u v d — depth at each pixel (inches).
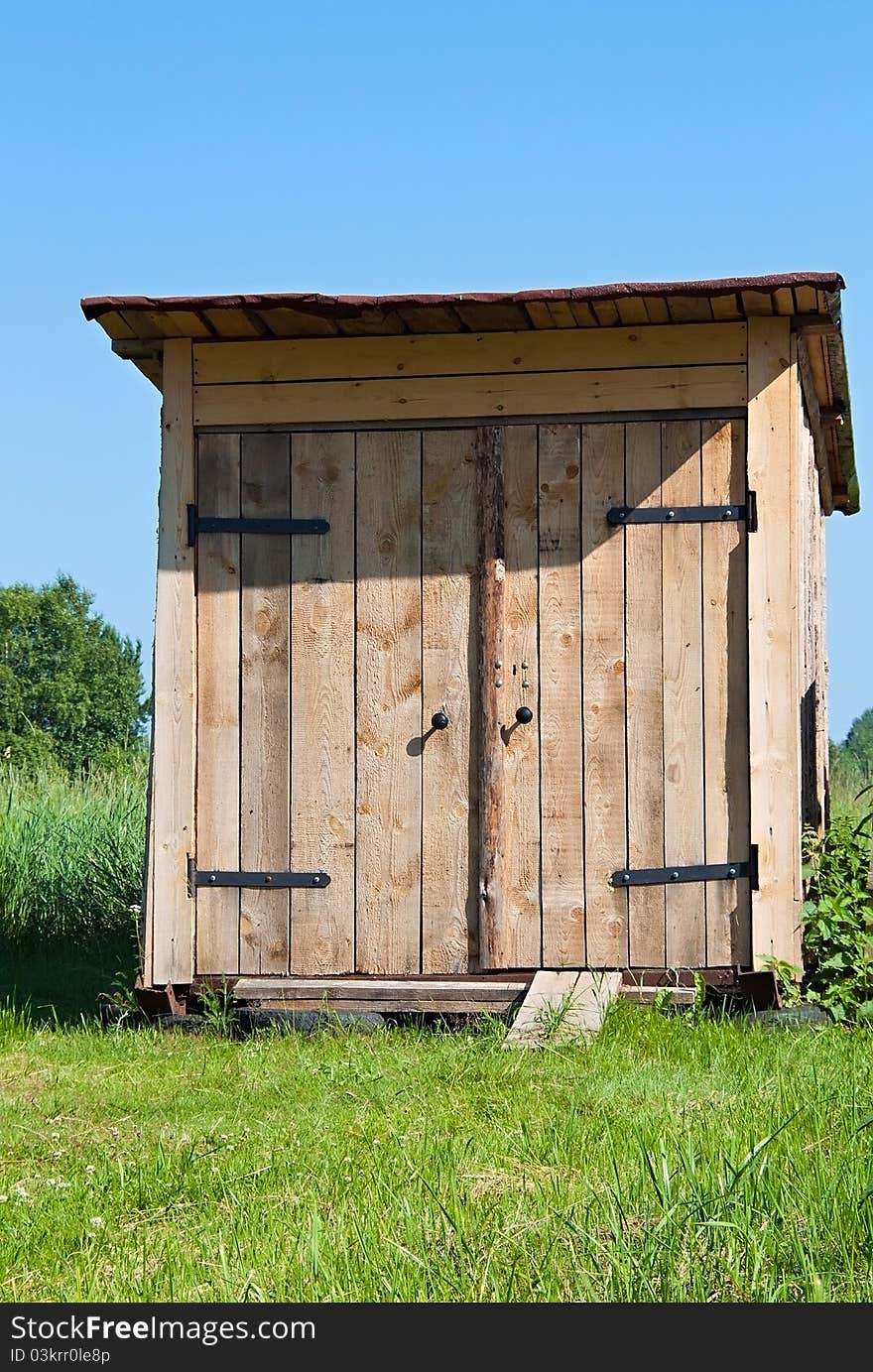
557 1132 197.8
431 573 307.7
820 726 460.1
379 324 302.8
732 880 297.3
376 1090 235.9
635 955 299.4
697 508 301.1
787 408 298.5
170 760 309.6
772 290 279.3
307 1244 156.9
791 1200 161.0
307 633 309.6
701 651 300.2
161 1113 228.8
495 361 307.0
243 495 312.0
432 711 306.8
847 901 300.0
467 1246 155.5
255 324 303.6
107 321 303.3
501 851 303.3
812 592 402.6
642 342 303.1
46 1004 337.7
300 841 308.0
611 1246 150.6
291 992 301.0
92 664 1961.1
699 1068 240.4
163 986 307.1
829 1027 276.7
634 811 301.0
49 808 493.7
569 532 304.7
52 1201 181.6
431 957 304.3
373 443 309.9
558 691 303.7
